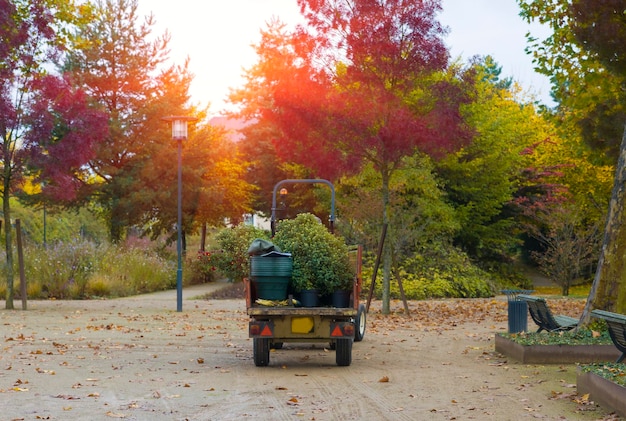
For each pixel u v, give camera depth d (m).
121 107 41.12
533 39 20.92
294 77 19.86
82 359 11.80
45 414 7.67
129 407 8.09
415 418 7.56
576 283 37.09
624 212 12.12
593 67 20.23
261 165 45.38
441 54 19.47
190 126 42.28
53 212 41.53
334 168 19.48
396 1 19.47
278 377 10.23
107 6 40.84
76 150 21.00
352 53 19.72
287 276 11.19
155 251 36.69
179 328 16.58
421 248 30.89
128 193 40.25
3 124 20.41
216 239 30.20
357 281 11.05
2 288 25.25
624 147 12.22
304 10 19.86
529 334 12.47
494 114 34.25
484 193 34.47
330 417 7.62
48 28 21.66
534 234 36.91
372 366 11.30
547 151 32.56
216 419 7.52
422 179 24.84
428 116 19.56
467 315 20.30
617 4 18.06
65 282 26.06
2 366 10.88
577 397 8.53
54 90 21.00
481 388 9.25
